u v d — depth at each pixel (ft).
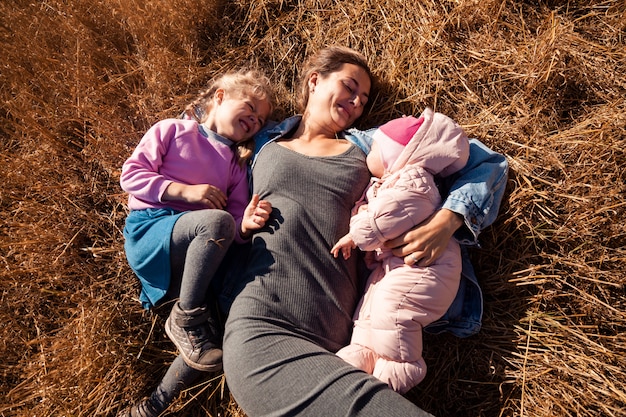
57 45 9.84
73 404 7.35
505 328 7.01
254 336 6.05
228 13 9.72
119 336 7.73
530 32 8.30
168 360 7.77
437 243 6.37
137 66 9.48
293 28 9.42
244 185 7.75
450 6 8.63
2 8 9.95
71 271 8.16
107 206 8.72
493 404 6.82
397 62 8.59
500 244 7.31
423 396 7.04
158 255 6.64
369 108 8.54
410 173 6.58
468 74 8.19
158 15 9.50
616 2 8.20
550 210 7.09
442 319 6.93
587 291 6.86
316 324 6.37
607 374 6.52
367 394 5.46
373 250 6.79
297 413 5.53
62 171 8.84
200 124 7.91
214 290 7.25
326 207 6.92
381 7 8.99
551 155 7.31
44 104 9.14
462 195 6.70
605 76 7.73
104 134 8.75
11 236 8.27
